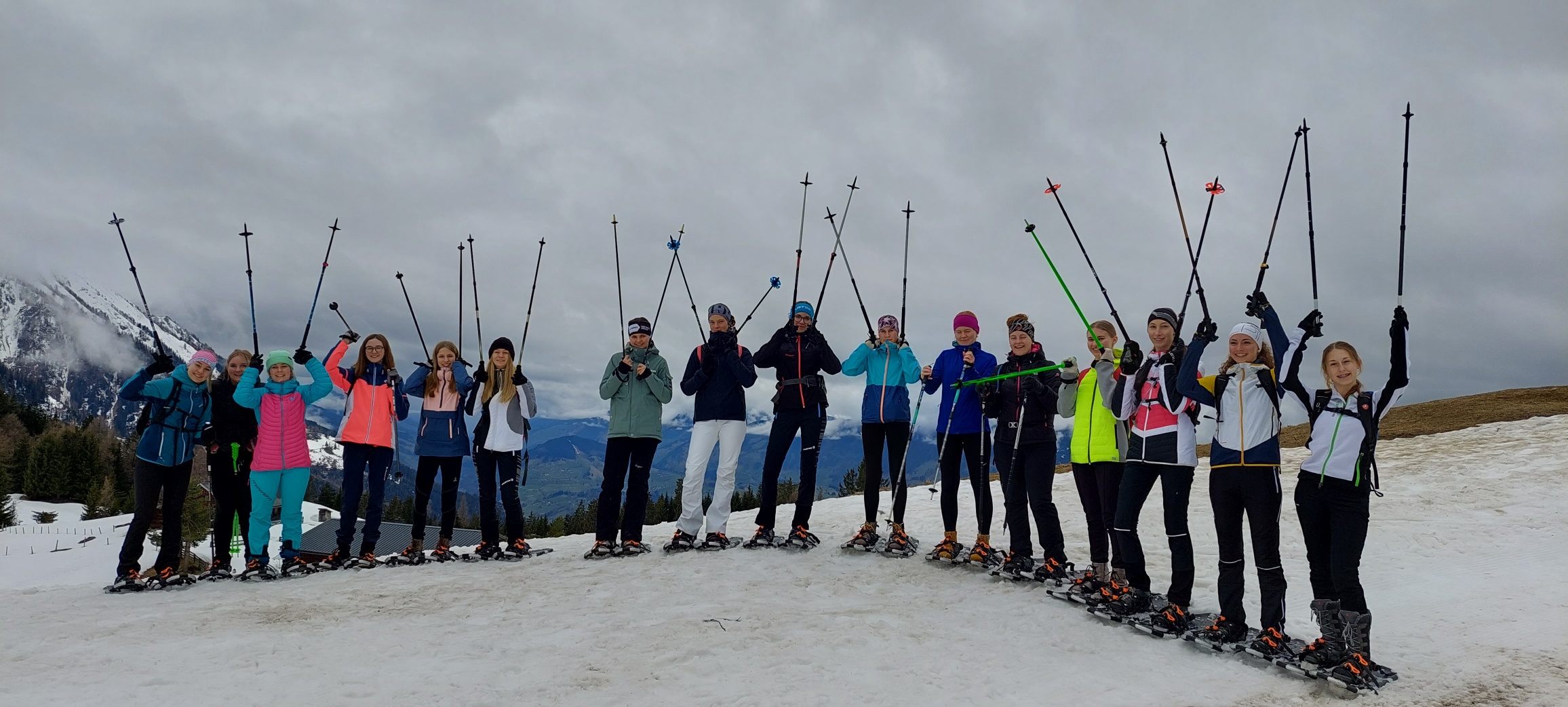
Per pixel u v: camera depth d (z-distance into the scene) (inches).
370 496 312.0
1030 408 266.8
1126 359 221.5
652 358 328.5
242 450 288.4
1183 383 200.1
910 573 277.7
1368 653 168.7
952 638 198.8
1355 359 178.5
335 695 154.3
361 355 312.8
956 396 293.7
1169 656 188.5
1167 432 212.1
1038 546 350.9
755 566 291.3
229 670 169.2
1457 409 693.9
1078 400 255.0
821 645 190.1
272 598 245.3
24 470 3373.5
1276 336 190.9
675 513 2066.9
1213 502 198.1
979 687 164.2
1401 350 173.3
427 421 323.0
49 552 1978.3
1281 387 189.5
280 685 160.4
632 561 302.8
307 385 302.7
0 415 4015.8
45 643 191.3
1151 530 371.6
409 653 183.2
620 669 171.6
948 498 297.4
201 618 217.2
